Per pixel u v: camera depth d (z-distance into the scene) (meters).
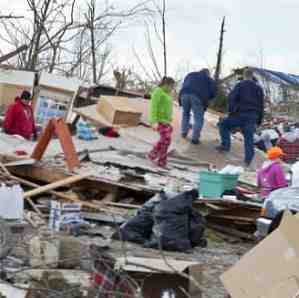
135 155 16.31
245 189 13.41
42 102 20.61
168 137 15.55
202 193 12.45
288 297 5.89
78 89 21.22
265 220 9.73
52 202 10.23
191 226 9.86
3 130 16.95
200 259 9.21
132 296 6.18
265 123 26.97
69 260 7.23
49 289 6.43
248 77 18.05
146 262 6.91
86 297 6.45
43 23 31.31
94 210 11.26
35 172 12.87
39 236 8.27
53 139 16.27
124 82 32.19
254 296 6.11
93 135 17.81
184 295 6.63
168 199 9.87
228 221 11.22
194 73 18.69
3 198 9.57
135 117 19.53
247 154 17.78
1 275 7.01
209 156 17.94
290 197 10.06
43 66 31.86
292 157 19.62
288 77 33.97
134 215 10.55
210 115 22.38
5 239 7.71
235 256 9.56
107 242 9.48
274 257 6.17
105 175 12.85
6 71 21.12
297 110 32.91
